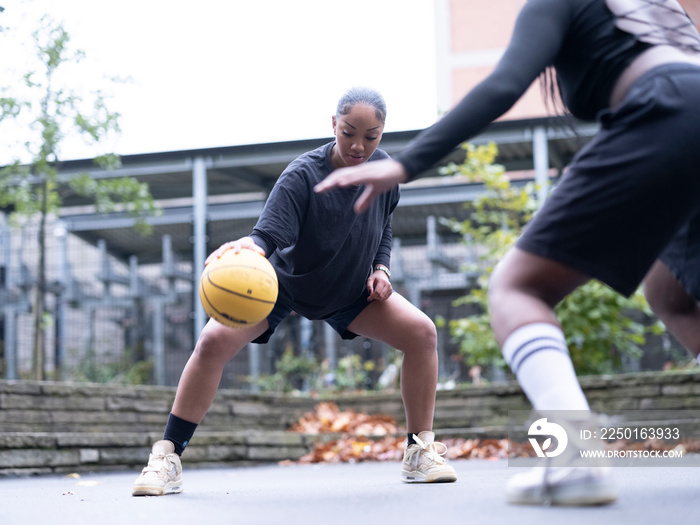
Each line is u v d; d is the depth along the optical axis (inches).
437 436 242.8
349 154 95.7
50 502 97.4
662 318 83.4
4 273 447.8
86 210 503.2
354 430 253.8
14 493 118.3
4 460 169.0
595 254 61.0
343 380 344.5
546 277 63.1
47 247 406.0
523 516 58.7
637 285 62.4
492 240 304.7
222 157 377.1
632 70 63.5
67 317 441.7
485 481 110.7
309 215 100.2
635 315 335.9
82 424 209.2
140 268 514.9
